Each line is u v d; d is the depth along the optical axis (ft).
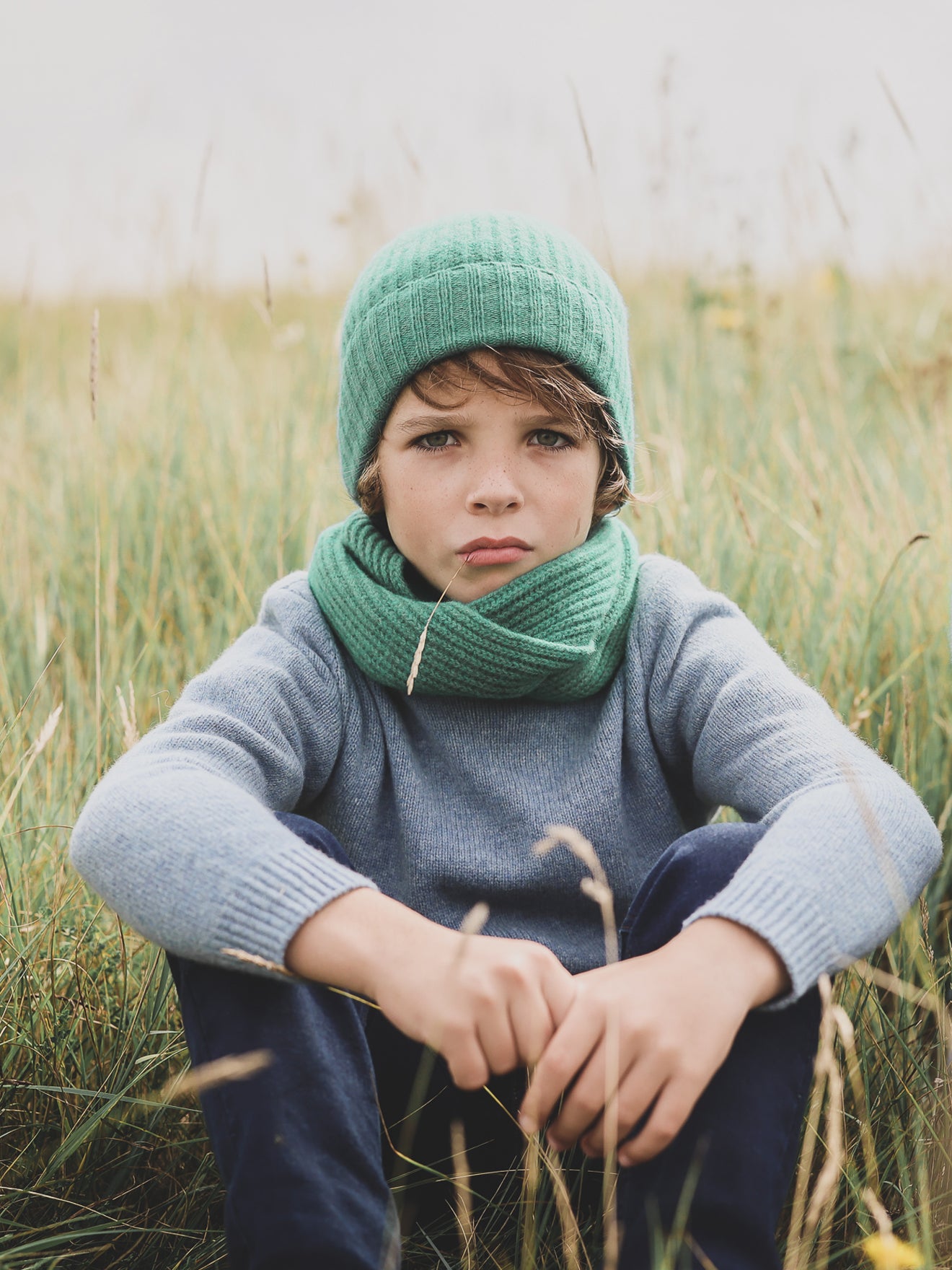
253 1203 3.45
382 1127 4.28
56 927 5.24
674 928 3.97
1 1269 3.81
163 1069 4.98
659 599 5.06
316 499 8.52
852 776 3.84
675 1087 3.49
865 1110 4.30
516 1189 4.25
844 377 12.32
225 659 4.86
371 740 4.86
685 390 10.94
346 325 5.09
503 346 4.70
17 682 7.57
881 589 6.61
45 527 9.29
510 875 4.57
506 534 4.61
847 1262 4.25
